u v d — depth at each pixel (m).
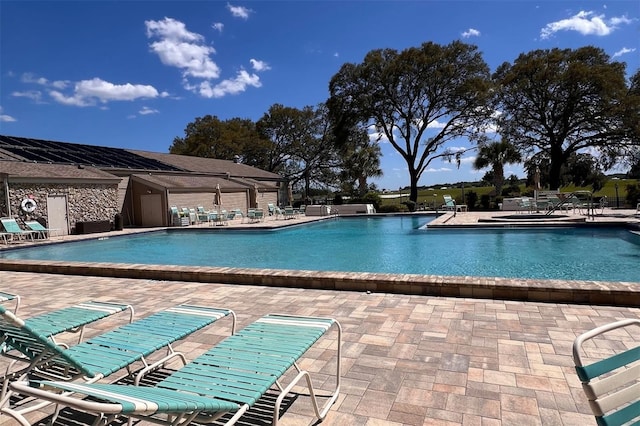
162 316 3.67
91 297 6.50
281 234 18.53
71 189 18.86
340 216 26.95
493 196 29.77
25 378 2.78
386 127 34.91
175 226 22.02
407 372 3.46
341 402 2.99
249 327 3.26
